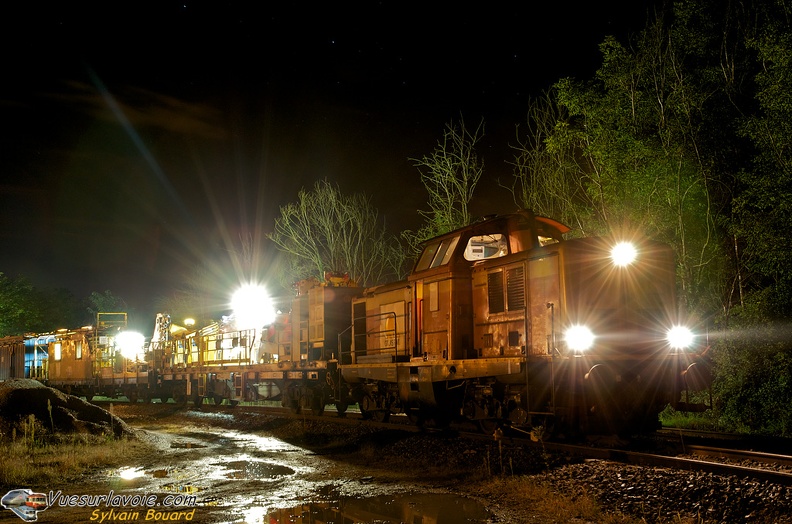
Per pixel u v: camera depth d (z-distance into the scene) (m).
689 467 9.55
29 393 15.50
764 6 17.83
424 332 15.24
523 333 12.94
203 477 11.45
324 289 20.34
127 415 25.77
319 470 11.95
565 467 10.11
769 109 15.70
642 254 12.77
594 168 20.28
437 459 11.87
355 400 19.25
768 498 7.91
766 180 15.34
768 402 14.82
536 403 12.34
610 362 11.93
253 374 23.69
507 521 8.18
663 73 18.83
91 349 34.69
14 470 11.30
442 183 26.09
